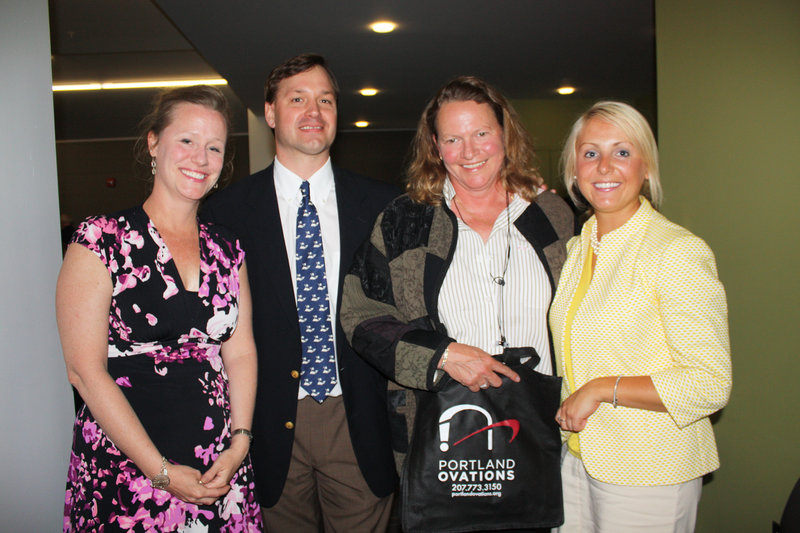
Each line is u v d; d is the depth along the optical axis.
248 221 1.95
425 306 1.74
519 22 4.67
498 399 1.58
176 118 1.54
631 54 5.65
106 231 1.45
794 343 2.62
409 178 1.88
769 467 2.68
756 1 2.65
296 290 1.93
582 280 1.60
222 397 1.59
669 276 1.37
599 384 1.42
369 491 1.98
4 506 1.83
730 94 2.71
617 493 1.46
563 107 7.89
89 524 1.42
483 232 1.78
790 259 2.62
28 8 1.81
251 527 1.65
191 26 4.57
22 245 1.82
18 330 1.83
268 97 2.05
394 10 4.34
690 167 2.82
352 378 1.91
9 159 1.81
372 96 7.21
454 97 1.73
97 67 6.43
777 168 2.63
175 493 1.43
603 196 1.50
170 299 1.50
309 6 4.21
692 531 1.50
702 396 1.32
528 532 1.77
